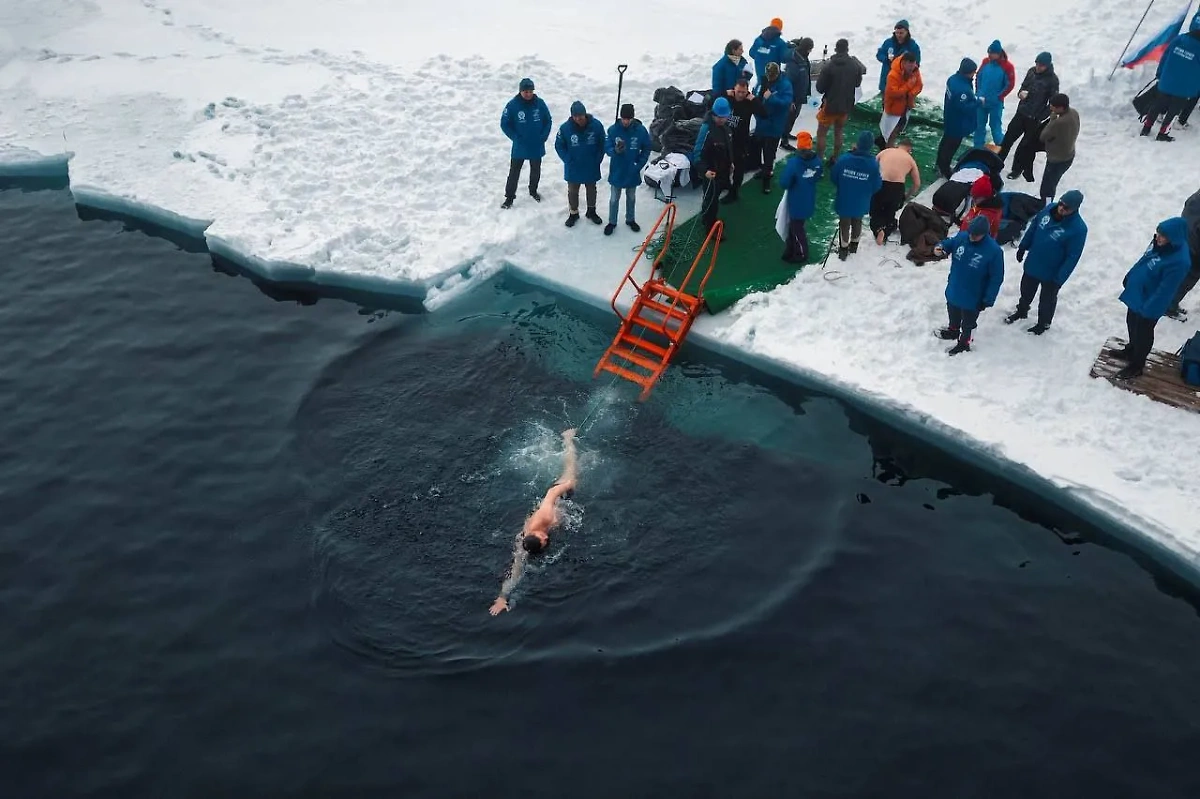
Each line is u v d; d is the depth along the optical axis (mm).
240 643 9609
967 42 19328
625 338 13258
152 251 15641
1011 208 14320
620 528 10695
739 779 8430
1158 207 14484
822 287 13695
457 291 14445
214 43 20797
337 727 8859
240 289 14781
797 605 9938
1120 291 13203
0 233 16031
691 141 15867
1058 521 10938
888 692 9164
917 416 11844
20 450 11844
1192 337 12156
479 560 10359
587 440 11812
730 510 10961
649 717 8953
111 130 18062
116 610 9945
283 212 15680
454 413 12266
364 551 10469
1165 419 11469
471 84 18750
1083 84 17359
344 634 9672
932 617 9859
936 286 13531
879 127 17047
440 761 8586
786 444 11859
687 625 9750
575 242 15055
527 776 8461
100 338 13688
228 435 12031
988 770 8516
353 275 14523
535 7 21922
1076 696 9117
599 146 14484
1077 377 12102
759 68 16469
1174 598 10086
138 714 8969
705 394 12602
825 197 15711
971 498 11234
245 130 17750
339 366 13078
